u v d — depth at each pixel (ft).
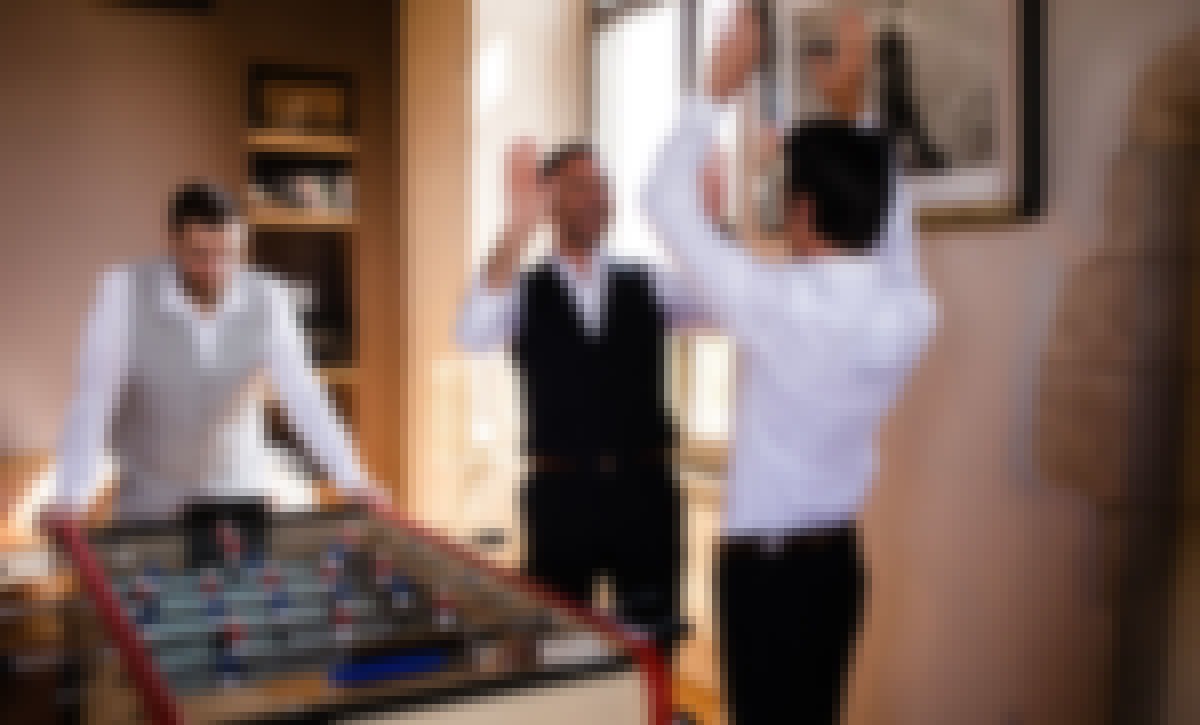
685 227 8.23
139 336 9.10
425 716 4.60
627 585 8.75
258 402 9.81
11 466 13.05
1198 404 5.66
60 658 6.06
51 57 15.12
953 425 7.30
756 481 8.08
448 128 14.07
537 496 8.79
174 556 7.22
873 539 7.93
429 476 14.62
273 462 9.90
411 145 15.38
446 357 14.05
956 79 7.12
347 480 9.54
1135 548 5.97
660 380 8.81
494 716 4.74
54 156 15.17
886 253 7.66
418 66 15.15
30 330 15.06
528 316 8.82
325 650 5.19
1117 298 6.07
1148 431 5.90
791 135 8.06
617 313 8.63
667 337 8.79
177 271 9.25
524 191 8.99
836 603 7.93
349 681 4.78
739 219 8.14
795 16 8.23
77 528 8.02
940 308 7.37
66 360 15.20
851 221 7.74
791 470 7.93
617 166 11.68
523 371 8.94
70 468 8.93
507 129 13.12
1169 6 5.79
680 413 10.13
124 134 15.47
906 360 7.58
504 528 13.03
